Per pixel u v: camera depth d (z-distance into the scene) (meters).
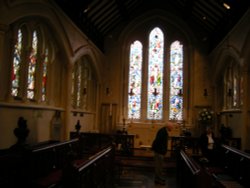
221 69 16.42
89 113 17.48
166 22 19.56
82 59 16.16
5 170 5.70
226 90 16.14
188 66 19.17
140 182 9.45
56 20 11.43
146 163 12.52
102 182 7.71
